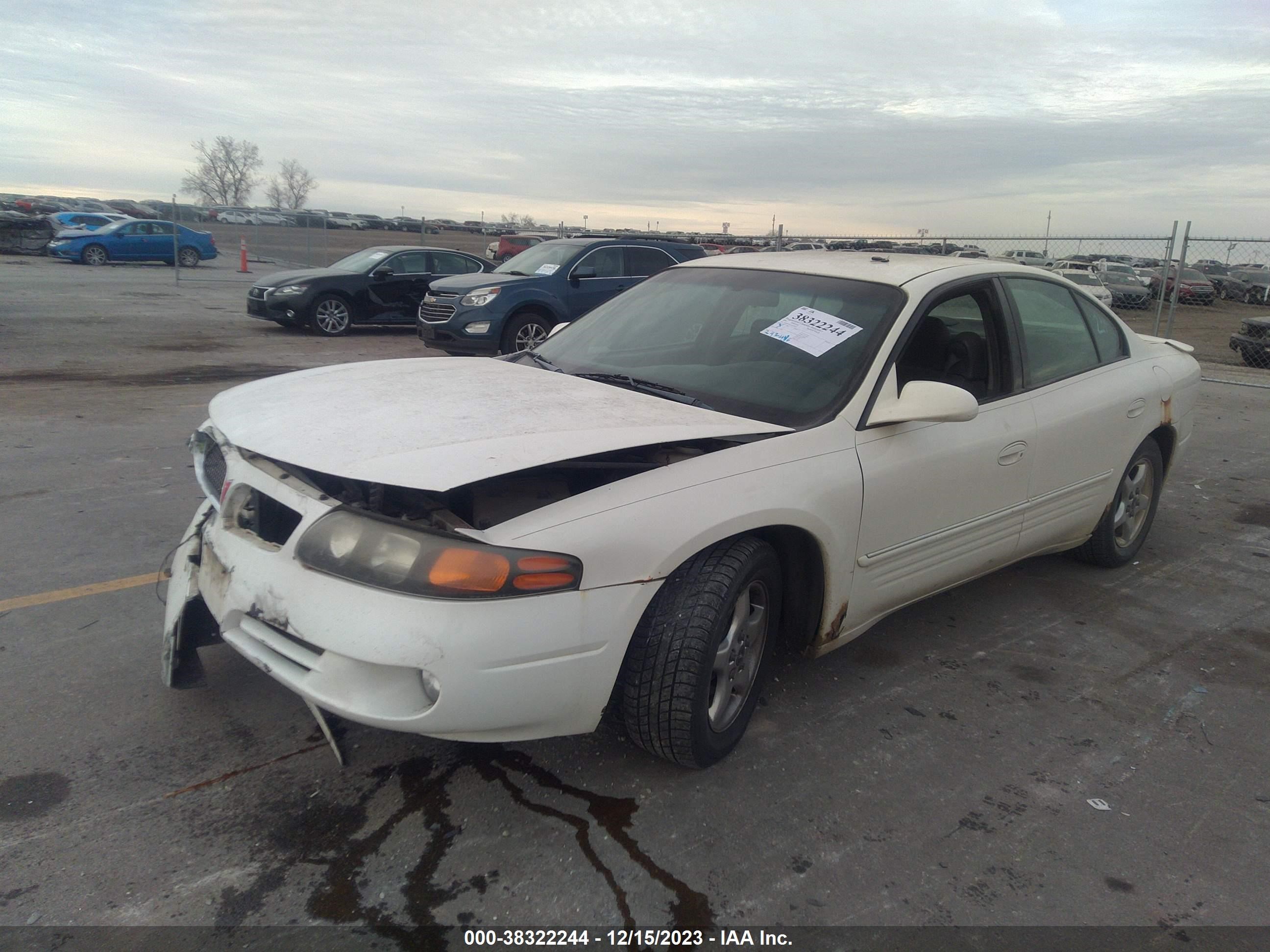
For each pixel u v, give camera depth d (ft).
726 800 8.67
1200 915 7.45
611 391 10.14
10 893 7.07
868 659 11.82
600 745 9.48
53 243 91.61
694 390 10.48
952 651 12.11
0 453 19.93
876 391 10.08
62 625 11.69
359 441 7.92
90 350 36.60
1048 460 12.23
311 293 45.21
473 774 8.87
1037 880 7.79
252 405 9.46
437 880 7.45
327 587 7.37
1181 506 19.36
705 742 8.67
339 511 7.63
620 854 7.84
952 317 11.44
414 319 48.47
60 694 10.00
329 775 8.76
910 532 10.46
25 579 13.16
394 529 7.38
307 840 7.86
